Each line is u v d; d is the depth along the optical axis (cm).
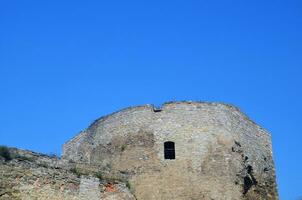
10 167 2883
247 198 3675
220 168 3553
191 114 3684
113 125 3788
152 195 3494
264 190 3853
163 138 3625
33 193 2906
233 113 3803
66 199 3012
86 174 3161
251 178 3747
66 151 4212
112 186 3238
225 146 3628
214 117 3691
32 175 2938
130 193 3306
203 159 3562
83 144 4034
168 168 3541
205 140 3609
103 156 3744
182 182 3500
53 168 3036
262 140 4006
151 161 3578
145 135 3659
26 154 2994
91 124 4000
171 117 3678
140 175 3553
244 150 3756
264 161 3938
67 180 3055
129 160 3619
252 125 3956
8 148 2939
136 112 3744
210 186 3494
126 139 3688
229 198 3500
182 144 3597
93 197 3128
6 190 2828
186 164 3544
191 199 3456
